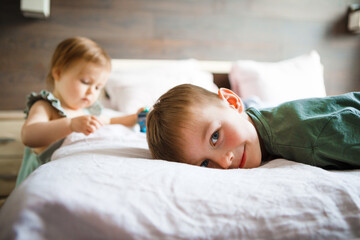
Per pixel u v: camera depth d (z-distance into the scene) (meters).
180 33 2.34
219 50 2.42
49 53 2.14
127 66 2.21
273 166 0.65
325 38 2.58
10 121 1.82
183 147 0.68
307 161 0.69
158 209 0.42
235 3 2.41
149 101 1.88
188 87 0.77
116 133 0.97
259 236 0.41
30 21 2.10
